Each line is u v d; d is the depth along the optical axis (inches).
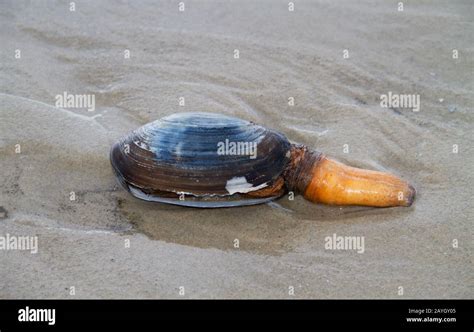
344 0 35.7
